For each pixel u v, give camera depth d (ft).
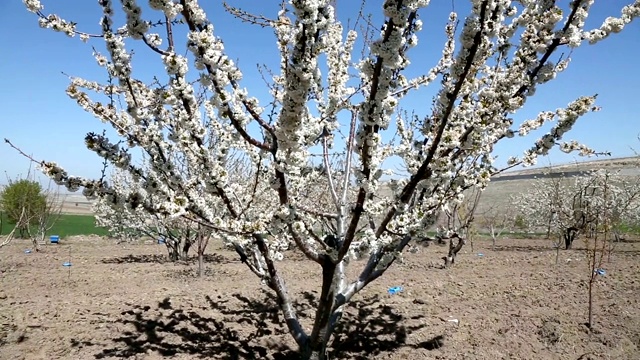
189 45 10.37
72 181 11.23
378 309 21.54
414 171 11.77
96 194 11.49
